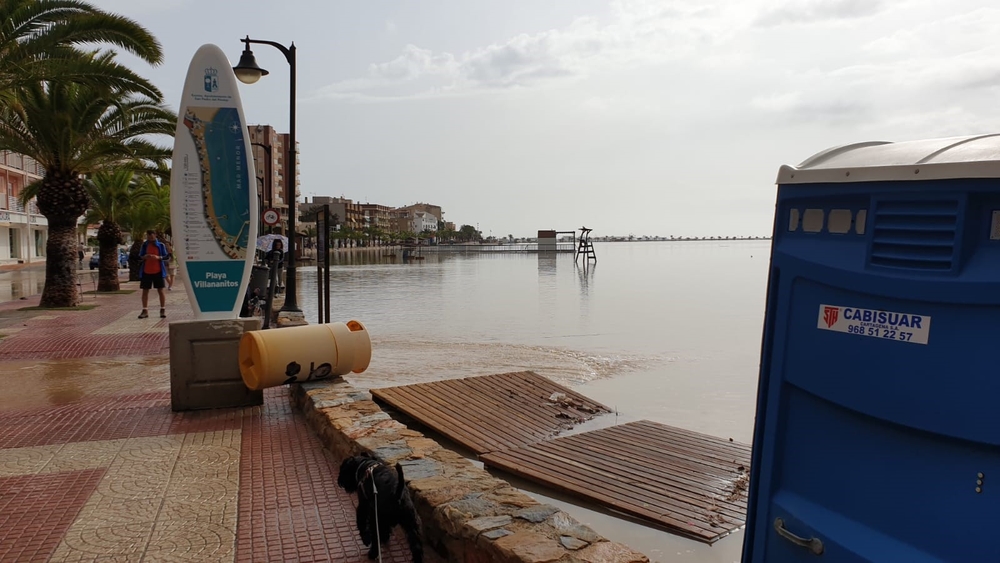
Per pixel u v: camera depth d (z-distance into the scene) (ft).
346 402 21.44
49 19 48.57
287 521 14.84
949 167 8.07
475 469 14.97
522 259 334.03
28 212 184.24
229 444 20.24
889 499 8.84
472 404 33.12
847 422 9.44
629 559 10.34
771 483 10.57
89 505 15.61
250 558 13.12
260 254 61.52
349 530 14.43
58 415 23.80
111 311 59.93
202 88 24.59
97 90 51.26
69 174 62.90
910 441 8.63
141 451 19.57
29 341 42.50
